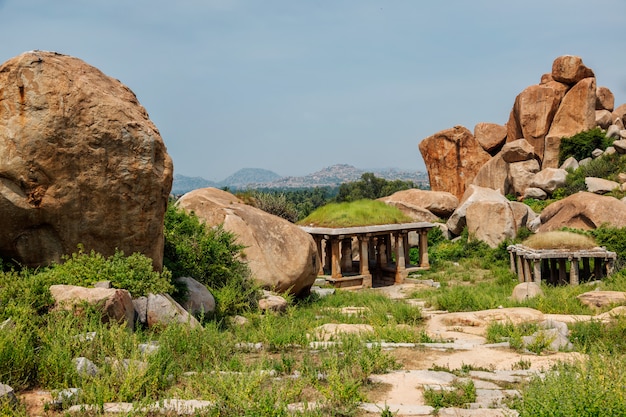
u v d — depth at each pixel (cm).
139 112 1094
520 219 3014
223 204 1730
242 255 1619
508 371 786
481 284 2125
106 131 988
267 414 579
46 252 988
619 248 2127
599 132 3756
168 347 784
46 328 745
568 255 1955
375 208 2597
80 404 600
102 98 996
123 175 1011
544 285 1819
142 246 1064
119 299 866
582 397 526
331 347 887
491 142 4259
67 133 957
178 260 1282
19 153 934
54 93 948
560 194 3428
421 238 2645
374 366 782
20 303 786
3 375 623
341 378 725
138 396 634
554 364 771
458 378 757
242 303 1266
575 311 1297
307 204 5125
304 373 743
